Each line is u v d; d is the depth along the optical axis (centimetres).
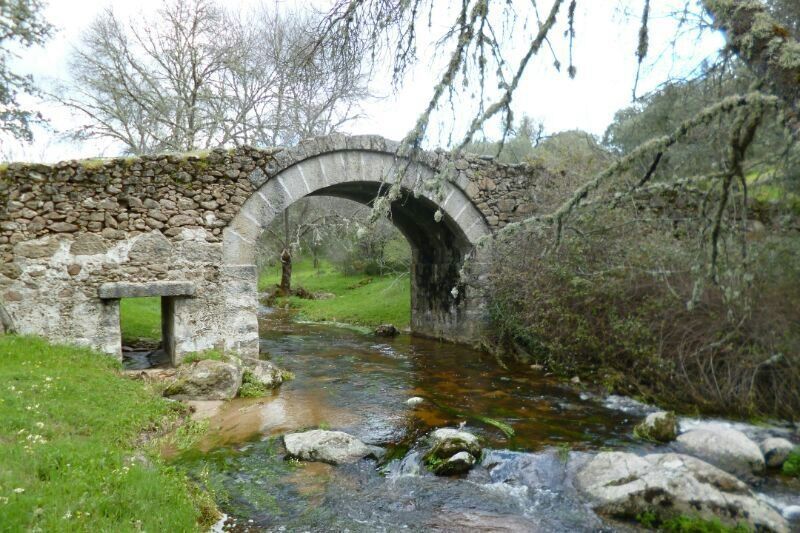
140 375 680
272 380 749
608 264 763
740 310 603
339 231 2200
